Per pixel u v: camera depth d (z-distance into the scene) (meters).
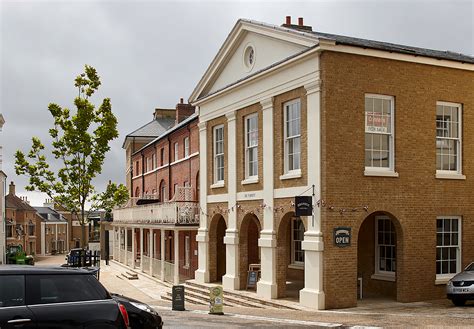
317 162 18.11
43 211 95.56
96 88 26.17
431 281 19.17
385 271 20.58
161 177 40.69
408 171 19.08
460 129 20.25
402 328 13.12
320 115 18.09
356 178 18.22
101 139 25.70
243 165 22.80
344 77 18.23
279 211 20.33
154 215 32.72
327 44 17.88
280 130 20.36
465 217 20.06
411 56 19.12
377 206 18.47
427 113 19.53
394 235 20.22
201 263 26.19
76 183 25.73
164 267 31.22
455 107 20.30
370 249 20.98
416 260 18.97
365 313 16.47
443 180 19.69
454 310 16.66
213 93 24.62
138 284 31.31
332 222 17.81
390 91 18.91
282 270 20.53
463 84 20.22
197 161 32.09
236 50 23.70
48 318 8.45
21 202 80.81
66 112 25.66
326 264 17.70
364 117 18.52
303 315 16.28
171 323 14.80
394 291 19.86
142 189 47.34
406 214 18.92
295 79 19.38
